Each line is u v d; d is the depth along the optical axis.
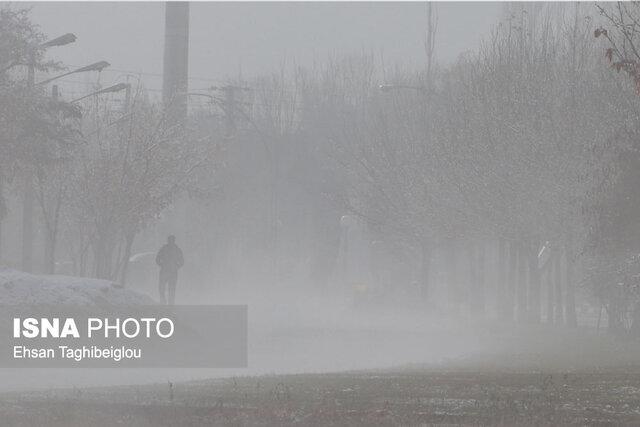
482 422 27.41
